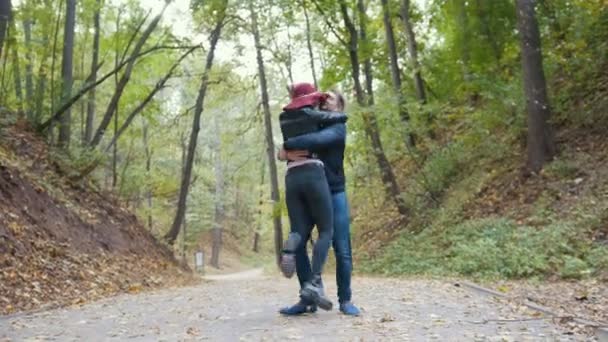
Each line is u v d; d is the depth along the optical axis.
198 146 43.12
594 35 16.56
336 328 4.88
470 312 5.80
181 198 20.95
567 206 12.47
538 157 14.34
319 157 5.54
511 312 5.80
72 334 5.11
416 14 24.89
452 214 16.05
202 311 6.45
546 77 16.72
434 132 20.81
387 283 10.27
